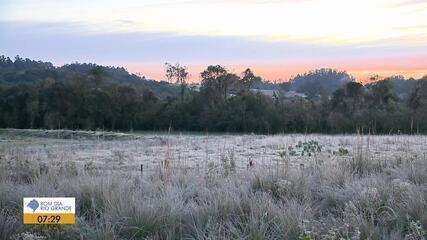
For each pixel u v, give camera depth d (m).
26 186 7.31
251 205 5.89
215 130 64.38
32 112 72.69
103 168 11.05
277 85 88.38
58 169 9.44
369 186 6.91
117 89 76.19
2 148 16.67
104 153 16.97
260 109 62.75
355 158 10.13
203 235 5.10
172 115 70.62
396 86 66.50
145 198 6.52
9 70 110.00
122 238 5.27
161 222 5.54
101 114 74.12
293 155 12.61
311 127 58.06
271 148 17.61
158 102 76.06
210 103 70.62
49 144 27.92
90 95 74.50
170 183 7.61
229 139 26.09
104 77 83.81
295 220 5.28
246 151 15.98
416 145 15.24
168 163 9.34
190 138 28.98
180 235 5.42
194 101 73.31
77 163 11.94
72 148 21.11
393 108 56.12
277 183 7.27
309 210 5.85
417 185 6.92
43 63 118.06
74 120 74.19
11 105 73.06
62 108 74.75
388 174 8.84
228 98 71.75
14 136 44.25
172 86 99.25
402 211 5.73
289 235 5.10
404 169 8.66
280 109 61.78
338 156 10.79
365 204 6.11
